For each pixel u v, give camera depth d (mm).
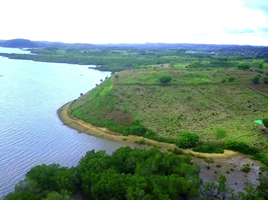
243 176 44531
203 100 78938
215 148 54688
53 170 38781
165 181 34594
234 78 97188
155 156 42219
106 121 69438
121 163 42688
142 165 39781
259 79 96562
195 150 54562
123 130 64500
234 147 54906
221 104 77625
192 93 83125
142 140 59000
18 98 95500
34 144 56281
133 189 32562
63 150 54219
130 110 71625
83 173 38531
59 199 30797
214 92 84812
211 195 34594
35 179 36531
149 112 70750
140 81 92938
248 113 73125
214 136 59656
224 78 95875
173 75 100125
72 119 74875
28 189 33906
